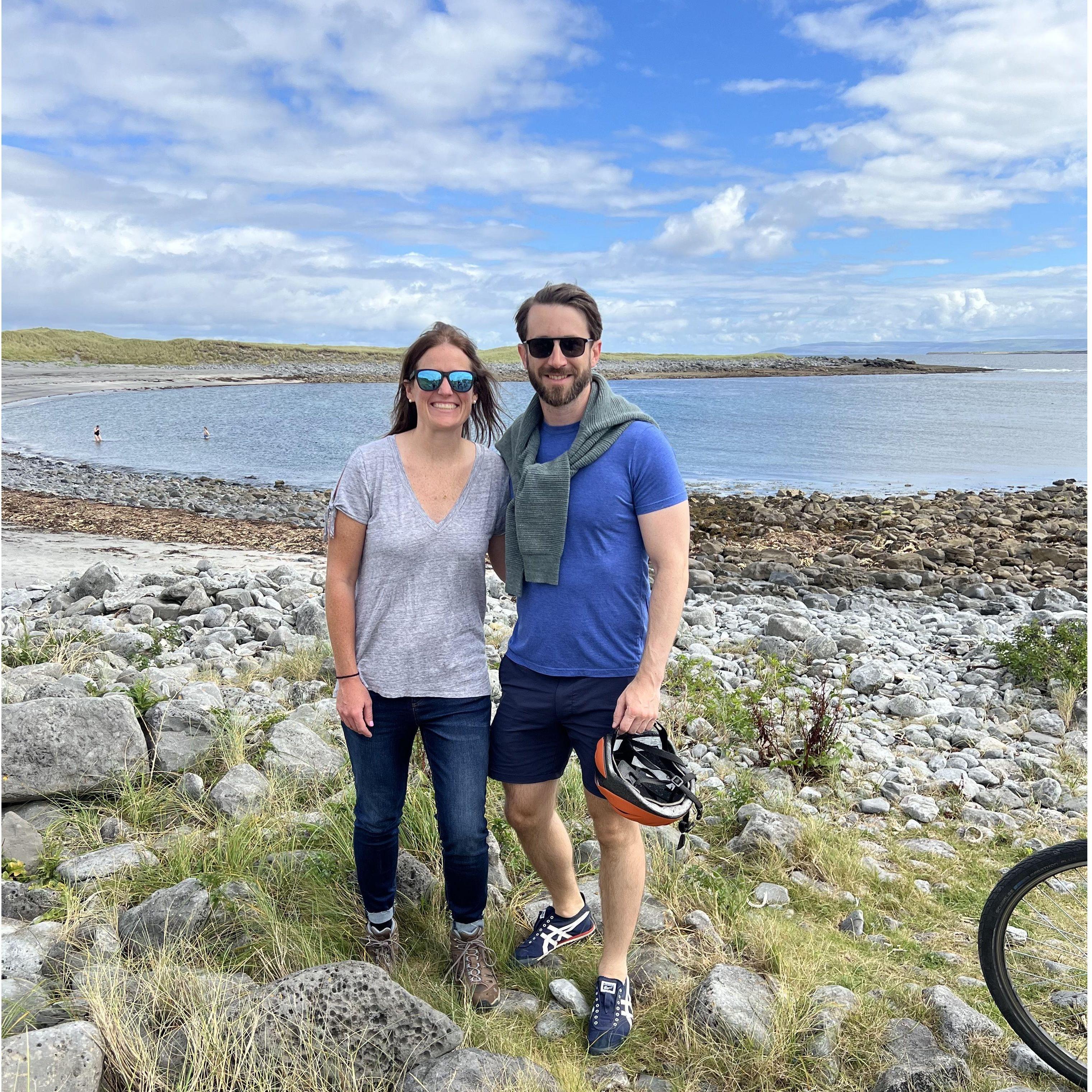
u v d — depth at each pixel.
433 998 3.05
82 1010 2.69
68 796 4.09
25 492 21.80
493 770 3.16
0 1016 2.58
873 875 4.36
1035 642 7.54
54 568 11.88
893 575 12.75
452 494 2.96
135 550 13.78
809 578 13.04
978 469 29.45
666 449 2.87
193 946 3.05
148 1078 2.44
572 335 2.79
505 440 3.12
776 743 5.84
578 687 2.93
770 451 34.84
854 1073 2.88
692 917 3.61
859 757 5.93
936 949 3.74
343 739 4.96
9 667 5.69
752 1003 3.03
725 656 8.03
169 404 64.06
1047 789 5.40
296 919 3.29
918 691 7.10
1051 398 71.38
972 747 6.23
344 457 33.75
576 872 3.90
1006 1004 2.95
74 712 4.16
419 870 3.62
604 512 2.85
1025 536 17.05
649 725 2.77
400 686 2.93
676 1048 2.93
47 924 3.16
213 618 8.09
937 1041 3.02
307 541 15.55
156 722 4.53
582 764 2.98
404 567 2.91
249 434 42.16
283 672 6.50
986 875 4.49
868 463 30.89
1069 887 3.14
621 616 2.90
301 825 3.87
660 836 4.24
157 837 3.89
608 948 3.07
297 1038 2.56
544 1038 2.98
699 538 16.81
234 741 4.50
